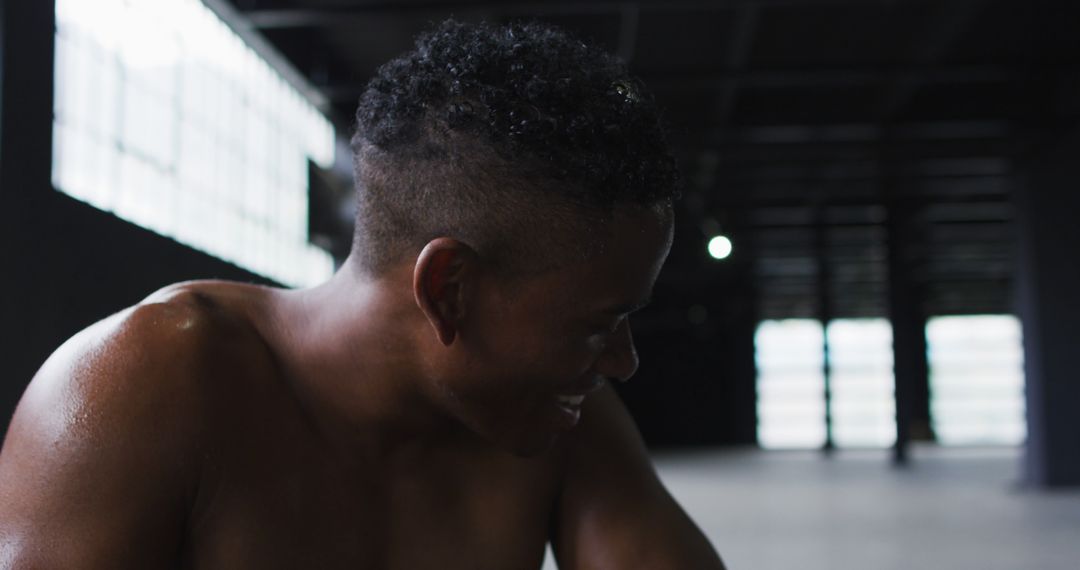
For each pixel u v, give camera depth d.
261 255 6.59
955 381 22.64
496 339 0.54
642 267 0.53
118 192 4.75
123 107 4.81
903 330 14.12
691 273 16.84
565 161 0.51
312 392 0.59
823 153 9.95
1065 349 8.88
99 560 0.52
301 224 7.34
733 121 9.23
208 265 5.56
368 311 0.57
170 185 5.30
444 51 0.55
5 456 0.54
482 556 0.63
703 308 21.20
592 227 0.52
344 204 8.01
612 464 0.68
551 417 0.58
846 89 8.85
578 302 0.53
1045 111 8.70
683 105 9.01
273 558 0.57
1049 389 8.90
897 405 14.35
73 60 4.37
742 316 21.94
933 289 21.05
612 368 0.57
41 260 3.95
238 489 0.56
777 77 7.76
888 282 14.03
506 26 0.56
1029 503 8.05
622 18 6.86
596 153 0.51
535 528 0.66
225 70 6.04
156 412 0.54
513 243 0.52
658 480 0.71
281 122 6.99
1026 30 7.23
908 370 14.32
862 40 7.47
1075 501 8.08
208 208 5.78
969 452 18.91
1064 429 8.88
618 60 0.55
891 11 6.86
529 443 0.58
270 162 6.77
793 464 15.35
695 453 19.78
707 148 9.68
